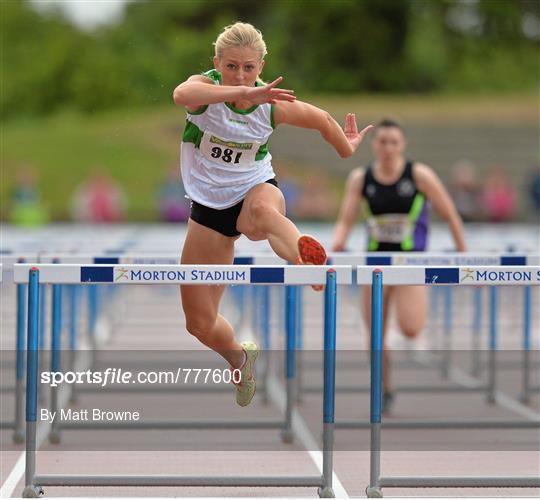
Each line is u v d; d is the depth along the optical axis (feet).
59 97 338.34
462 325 113.50
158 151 289.94
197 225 42.29
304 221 212.84
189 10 304.50
